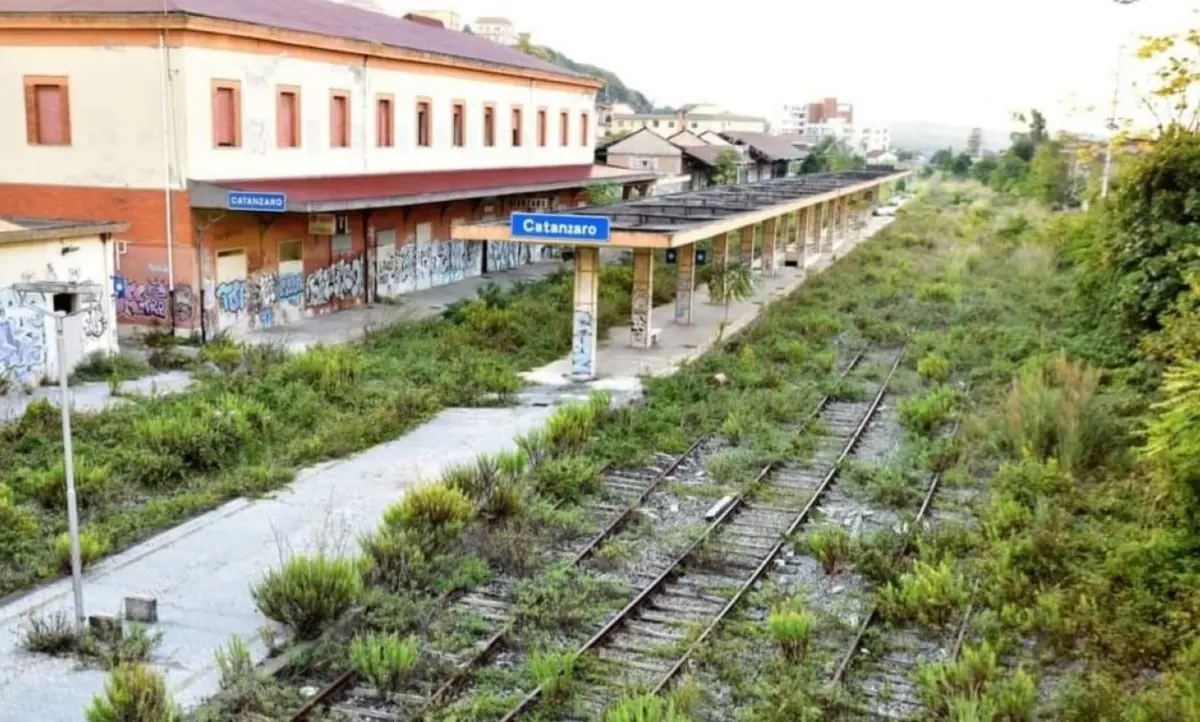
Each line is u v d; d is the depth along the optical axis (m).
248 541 12.89
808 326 28.03
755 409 19.45
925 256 45.91
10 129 25.23
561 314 28.45
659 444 17.47
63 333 9.95
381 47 31.62
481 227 21.48
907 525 13.66
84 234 21.27
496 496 13.52
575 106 48.38
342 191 27.81
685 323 29.19
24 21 24.36
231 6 27.81
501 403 20.42
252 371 20.84
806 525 14.11
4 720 8.63
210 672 9.58
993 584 11.62
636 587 11.93
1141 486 14.42
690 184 73.06
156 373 21.66
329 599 10.30
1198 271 18.98
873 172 69.56
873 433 18.84
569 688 9.47
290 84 27.94
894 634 10.93
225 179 25.58
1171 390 12.71
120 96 24.34
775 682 9.74
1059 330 25.84
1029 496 14.38
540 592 11.41
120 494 14.34
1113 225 24.03
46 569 11.65
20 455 15.45
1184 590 11.11
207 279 24.97
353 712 9.05
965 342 25.06
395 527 12.52
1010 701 9.03
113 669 8.74
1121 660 10.13
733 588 11.96
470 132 38.34
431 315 29.72
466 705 9.10
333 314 29.64
